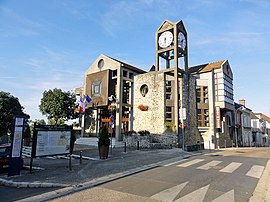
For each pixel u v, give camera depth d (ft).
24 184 23.99
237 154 52.75
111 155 47.44
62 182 24.44
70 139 33.71
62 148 32.65
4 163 34.32
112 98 78.59
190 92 82.99
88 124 95.96
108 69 83.35
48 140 31.68
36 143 30.71
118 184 23.63
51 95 95.91
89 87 88.79
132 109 84.02
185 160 40.52
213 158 43.29
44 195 20.24
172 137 67.72
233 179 25.30
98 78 85.97
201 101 91.86
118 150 57.21
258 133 146.92
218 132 91.15
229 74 103.19
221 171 29.73
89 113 96.58
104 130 43.78
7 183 24.90
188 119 79.00
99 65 90.43
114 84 85.40
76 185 23.17
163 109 73.67
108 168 32.48
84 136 91.25
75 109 97.76
